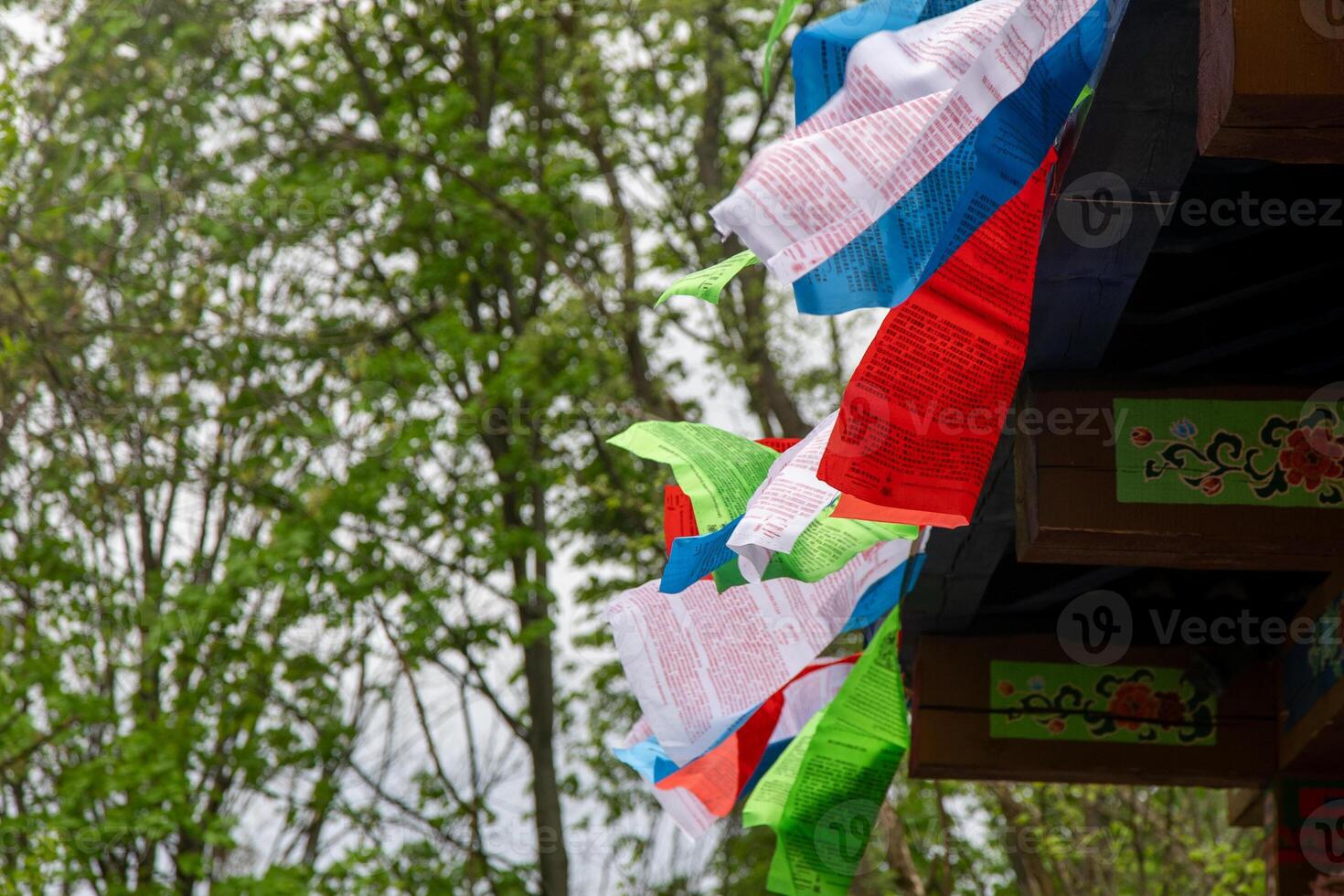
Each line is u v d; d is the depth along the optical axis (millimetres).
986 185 3115
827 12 12273
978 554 4363
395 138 13195
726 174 13250
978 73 2980
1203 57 2645
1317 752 4527
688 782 4789
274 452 13164
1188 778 4840
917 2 3529
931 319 3143
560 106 14188
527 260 14078
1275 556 3627
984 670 4930
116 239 12641
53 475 12312
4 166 11609
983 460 3092
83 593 12625
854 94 3205
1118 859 11352
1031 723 4879
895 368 3113
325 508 12344
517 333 13844
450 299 13641
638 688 4141
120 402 12359
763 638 4234
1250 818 5465
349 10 13594
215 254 13172
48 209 10859
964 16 3256
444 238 13766
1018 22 2982
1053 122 3105
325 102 14062
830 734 4395
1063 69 3098
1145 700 4883
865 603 4660
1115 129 2893
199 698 12164
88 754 12609
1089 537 3617
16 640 12234
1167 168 2982
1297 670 4621
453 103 12859
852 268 3221
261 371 13484
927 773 4926
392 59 14164
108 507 12859
